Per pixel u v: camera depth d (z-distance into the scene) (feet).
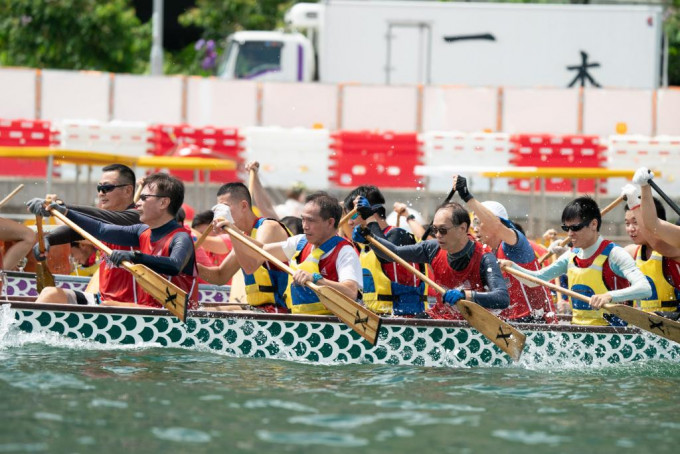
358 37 217.56
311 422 58.44
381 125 214.90
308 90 214.48
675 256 86.74
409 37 217.36
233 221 88.58
